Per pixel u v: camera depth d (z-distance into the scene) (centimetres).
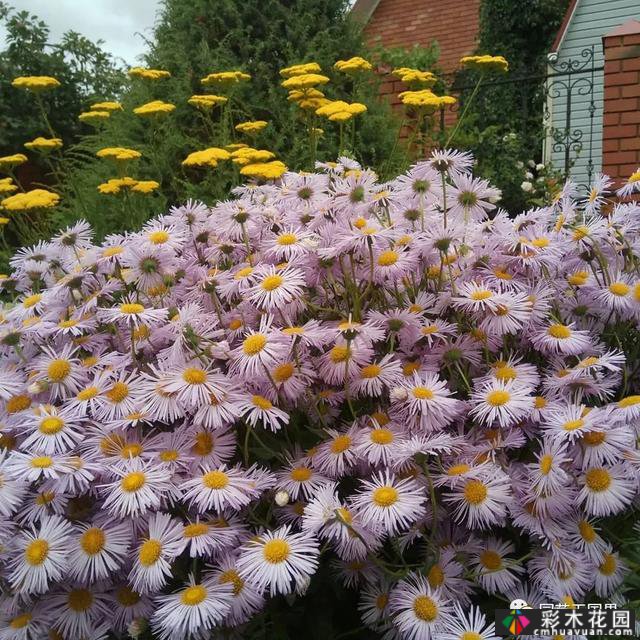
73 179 129
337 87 150
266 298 48
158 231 58
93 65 247
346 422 49
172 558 40
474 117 182
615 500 42
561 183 167
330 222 56
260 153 95
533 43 331
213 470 44
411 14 409
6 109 231
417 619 41
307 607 47
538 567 43
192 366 45
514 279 54
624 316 53
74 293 56
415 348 51
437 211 61
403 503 41
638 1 277
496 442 45
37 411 47
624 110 150
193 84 144
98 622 44
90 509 45
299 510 46
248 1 151
